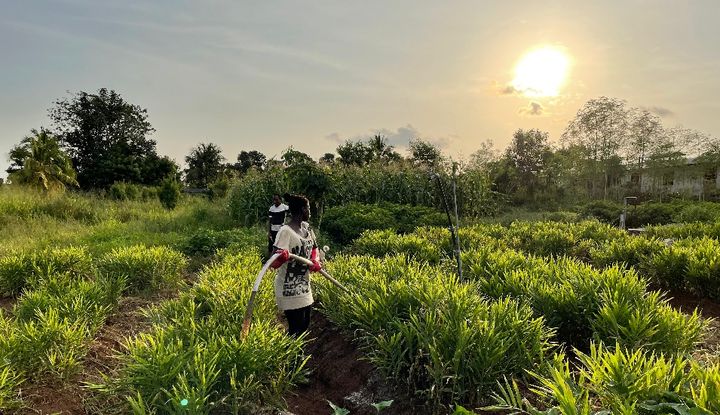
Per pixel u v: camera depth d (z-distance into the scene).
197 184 52.50
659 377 2.87
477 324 3.94
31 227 14.74
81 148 48.41
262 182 16.70
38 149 25.94
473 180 18.22
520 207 29.97
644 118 29.88
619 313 4.28
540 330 4.06
